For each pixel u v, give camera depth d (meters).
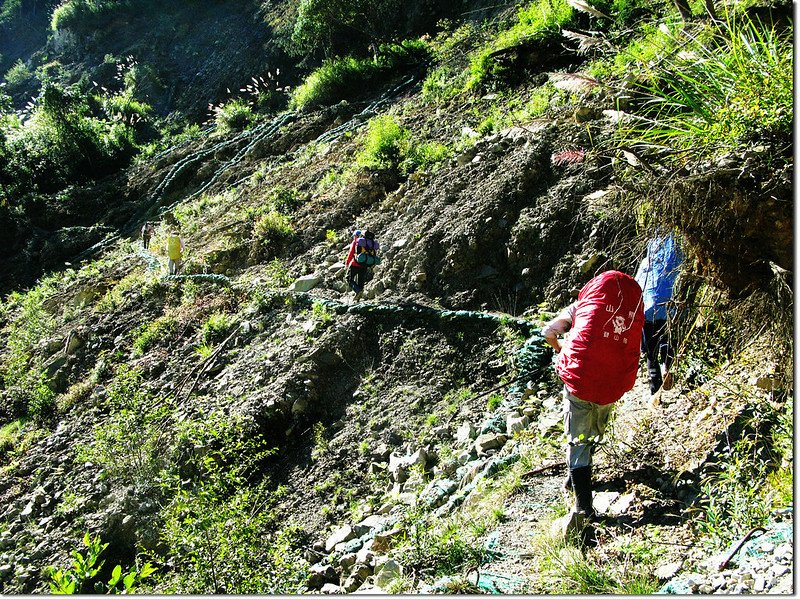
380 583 5.58
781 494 4.03
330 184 16.72
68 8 47.19
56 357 14.85
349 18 29.47
